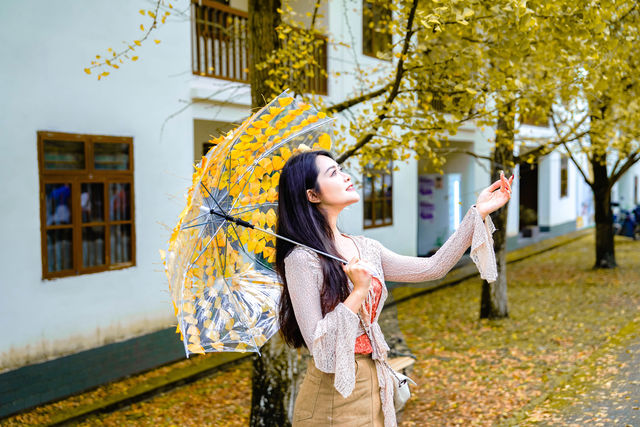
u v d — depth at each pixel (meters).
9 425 5.43
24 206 6.61
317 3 5.11
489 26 4.23
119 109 7.61
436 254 2.04
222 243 2.12
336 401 1.92
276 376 4.55
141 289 7.99
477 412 5.22
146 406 6.09
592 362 6.26
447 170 16.27
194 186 1.93
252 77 4.69
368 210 12.38
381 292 2.01
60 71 6.93
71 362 6.93
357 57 11.37
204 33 8.80
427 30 4.05
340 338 1.72
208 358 7.54
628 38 4.47
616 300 9.87
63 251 7.15
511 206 18.19
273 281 2.21
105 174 7.50
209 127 10.43
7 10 6.37
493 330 8.41
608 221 13.45
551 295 10.77
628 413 4.68
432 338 8.21
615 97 7.54
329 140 2.39
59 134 6.94
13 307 6.51
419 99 4.79
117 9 7.52
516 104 5.45
